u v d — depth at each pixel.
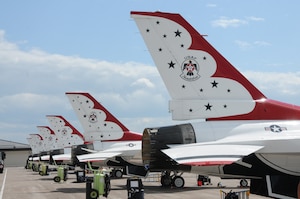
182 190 23.53
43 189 26.03
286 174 11.76
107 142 34.28
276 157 11.68
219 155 9.97
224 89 12.48
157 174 40.47
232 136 11.90
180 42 12.32
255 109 12.52
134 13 12.15
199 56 12.45
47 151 69.44
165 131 11.97
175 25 12.33
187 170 11.99
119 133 34.53
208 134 11.89
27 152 100.00
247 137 11.75
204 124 12.15
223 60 12.55
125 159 32.72
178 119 12.15
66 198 19.91
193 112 12.21
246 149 10.74
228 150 10.48
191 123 12.21
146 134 12.21
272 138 11.55
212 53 12.49
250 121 12.41
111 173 39.56
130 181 14.29
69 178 38.75
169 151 10.45
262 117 12.51
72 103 34.56
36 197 20.75
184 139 11.77
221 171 11.94
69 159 45.91
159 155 11.79
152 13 12.21
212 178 36.97
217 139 11.83
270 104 12.62
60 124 57.72
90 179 17.66
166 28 12.27
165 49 12.25
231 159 9.70
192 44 12.42
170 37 12.27
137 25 12.22
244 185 26.39
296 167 11.71
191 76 12.34
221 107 12.36
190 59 12.37
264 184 11.55
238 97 12.55
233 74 12.56
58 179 33.34
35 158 75.19
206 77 12.41
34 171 62.09
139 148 32.28
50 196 21.09
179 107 12.18
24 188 27.22
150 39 12.21
